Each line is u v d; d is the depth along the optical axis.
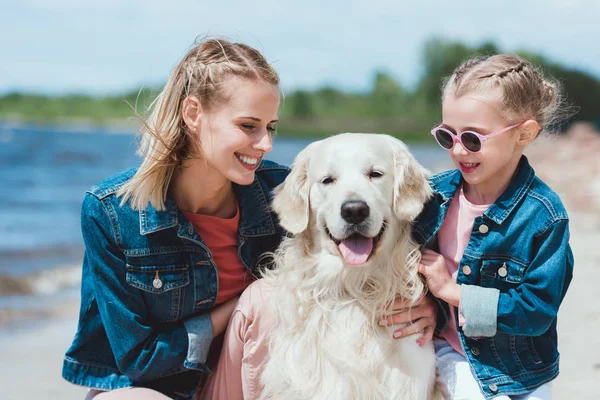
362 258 3.13
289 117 66.31
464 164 3.34
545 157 20.00
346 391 3.13
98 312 3.45
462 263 3.33
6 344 5.91
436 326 3.48
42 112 76.81
